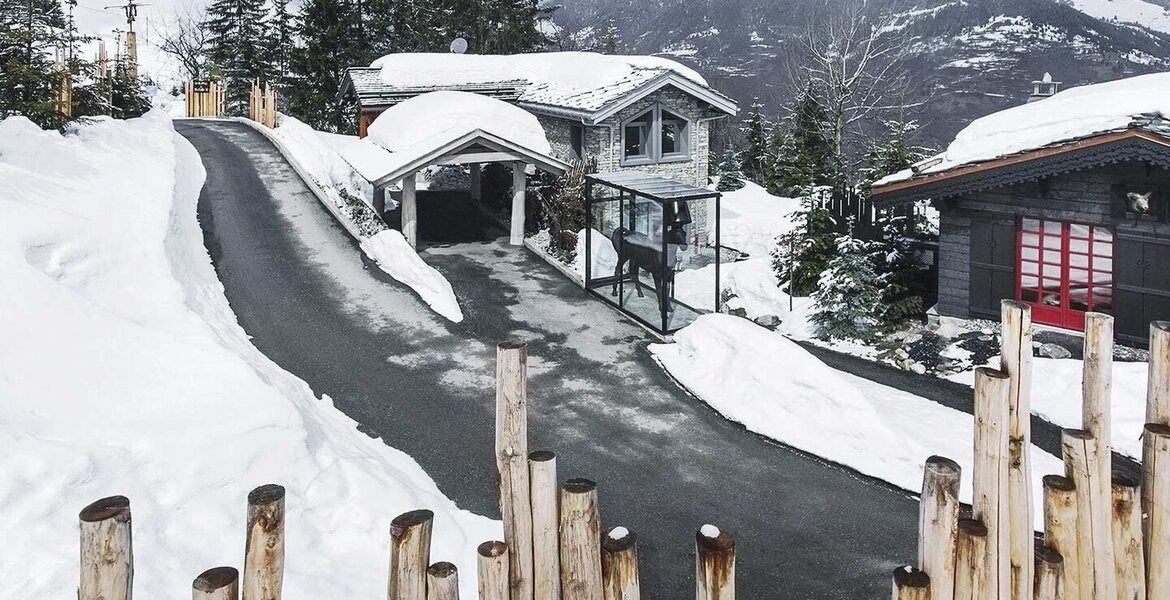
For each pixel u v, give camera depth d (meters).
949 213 20.09
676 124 29.47
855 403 13.82
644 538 11.06
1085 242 18.48
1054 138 18.67
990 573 5.09
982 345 18.03
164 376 11.28
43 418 9.78
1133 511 5.48
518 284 22.23
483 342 18.00
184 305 14.70
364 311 19.16
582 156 28.97
